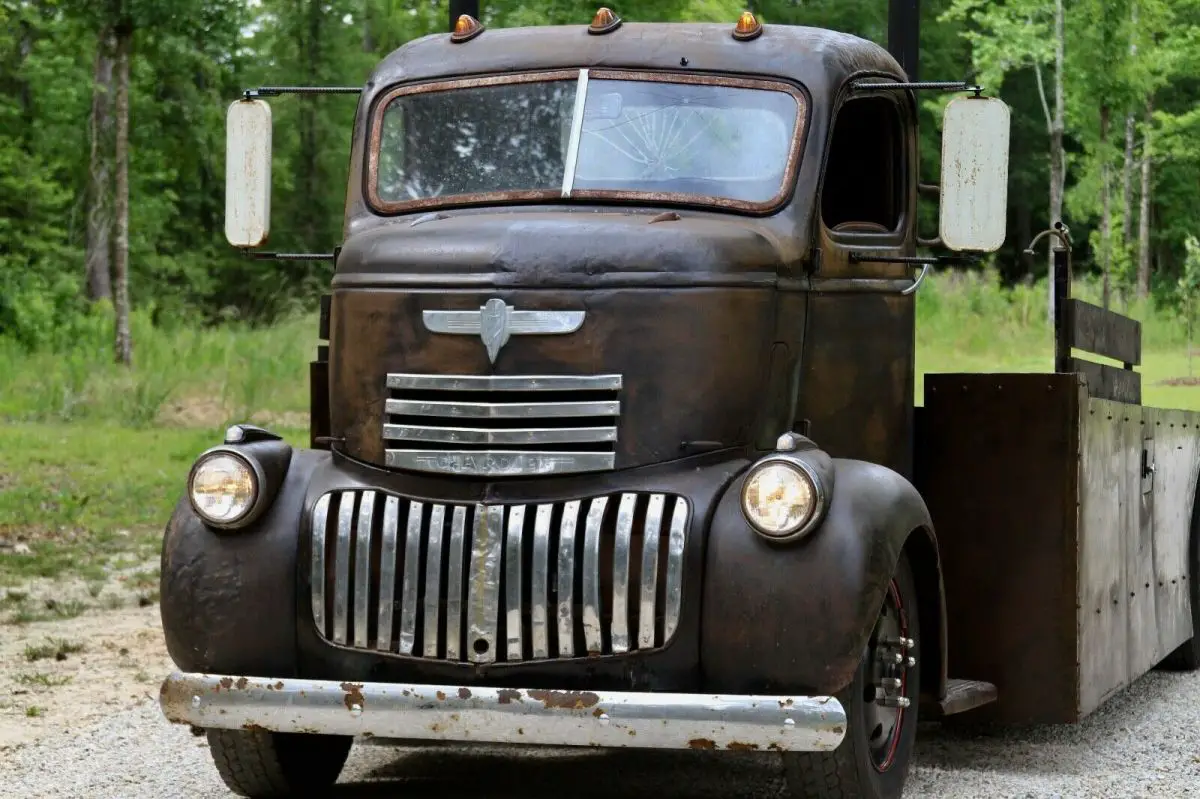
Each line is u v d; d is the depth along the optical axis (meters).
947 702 6.86
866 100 7.50
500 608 5.97
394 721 5.79
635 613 5.90
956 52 58.25
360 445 6.37
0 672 9.93
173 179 51.72
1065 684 7.44
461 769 7.54
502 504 6.04
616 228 6.31
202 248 60.97
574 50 7.27
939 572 6.64
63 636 11.21
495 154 7.15
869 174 7.67
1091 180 40.19
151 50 36.03
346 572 6.14
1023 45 37.62
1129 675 8.55
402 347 6.31
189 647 6.23
